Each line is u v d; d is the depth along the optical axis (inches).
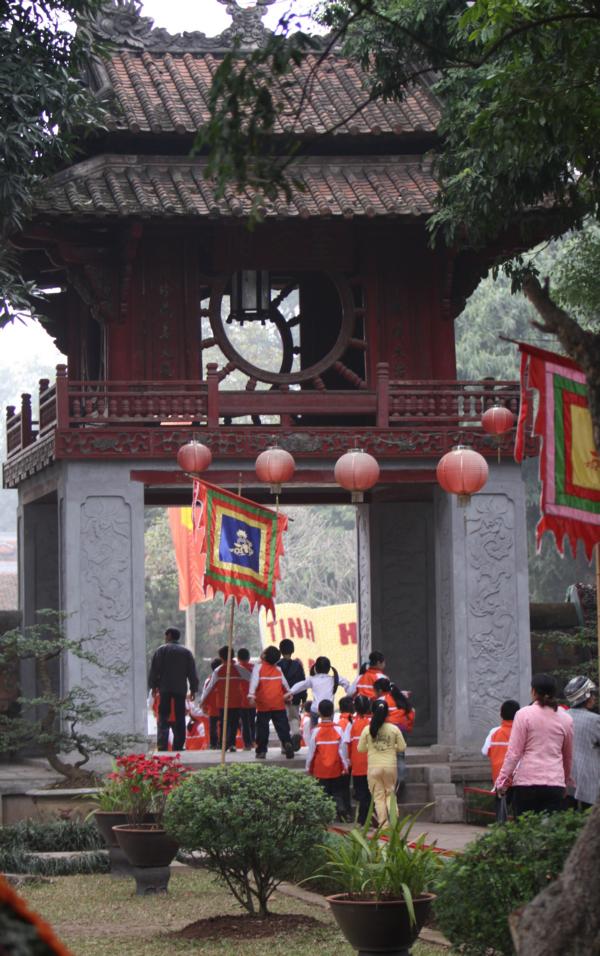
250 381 730.8
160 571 1727.4
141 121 720.3
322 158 756.6
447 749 719.7
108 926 414.6
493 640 725.3
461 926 289.4
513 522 733.3
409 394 729.6
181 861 545.6
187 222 704.4
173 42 804.6
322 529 1797.5
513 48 475.2
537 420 385.7
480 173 577.0
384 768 586.6
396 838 346.3
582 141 495.5
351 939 335.9
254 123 280.1
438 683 741.3
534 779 435.5
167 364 736.3
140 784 491.2
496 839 295.4
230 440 710.5
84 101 615.8
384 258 759.1
